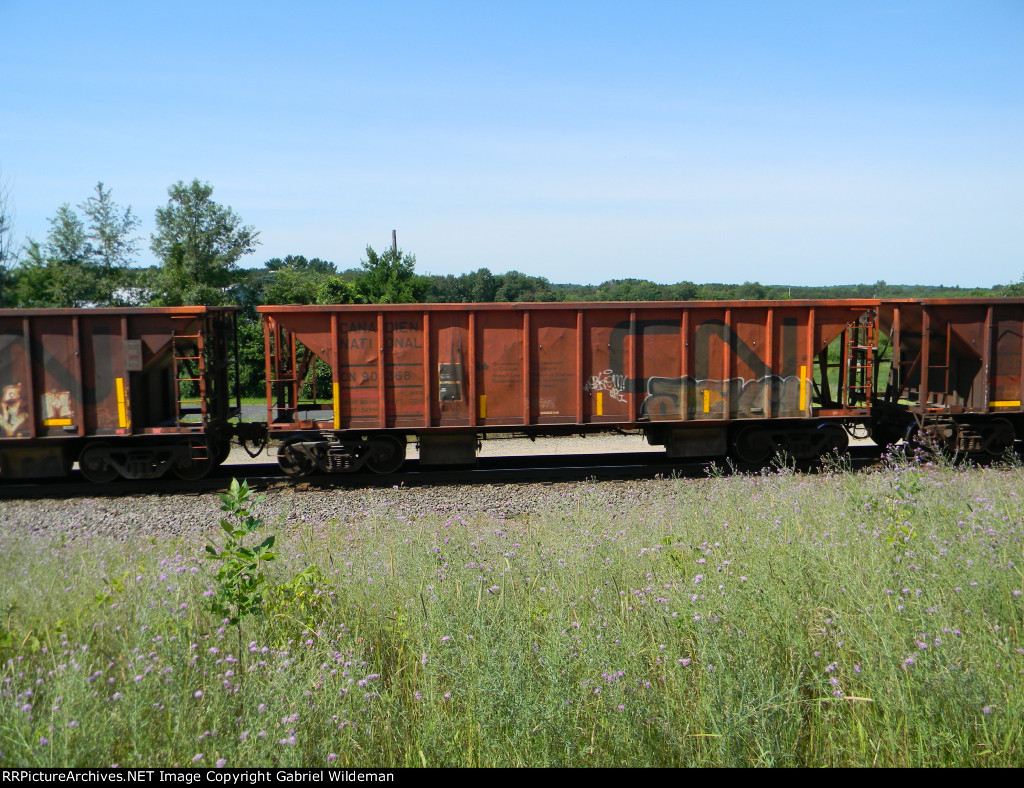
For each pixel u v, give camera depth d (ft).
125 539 28.09
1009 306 41.34
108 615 16.07
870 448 44.73
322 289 95.86
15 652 14.38
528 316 39.83
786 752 11.16
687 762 11.35
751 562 16.98
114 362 38.11
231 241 126.11
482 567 18.08
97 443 38.93
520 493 35.17
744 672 11.90
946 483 23.81
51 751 10.48
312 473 40.86
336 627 15.89
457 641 14.05
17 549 22.15
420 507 32.68
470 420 40.04
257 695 12.59
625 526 23.58
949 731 11.20
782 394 41.42
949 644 12.39
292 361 39.73
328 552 21.59
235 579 15.60
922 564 15.66
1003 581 14.82
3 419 37.81
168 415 43.45
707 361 41.04
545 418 40.55
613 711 11.98
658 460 43.60
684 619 14.06
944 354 44.39
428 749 11.80
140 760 11.03
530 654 13.57
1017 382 41.73
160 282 115.44
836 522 20.29
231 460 48.98
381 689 13.89
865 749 11.35
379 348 39.24
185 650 14.16
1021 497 23.53
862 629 13.75
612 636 14.08
